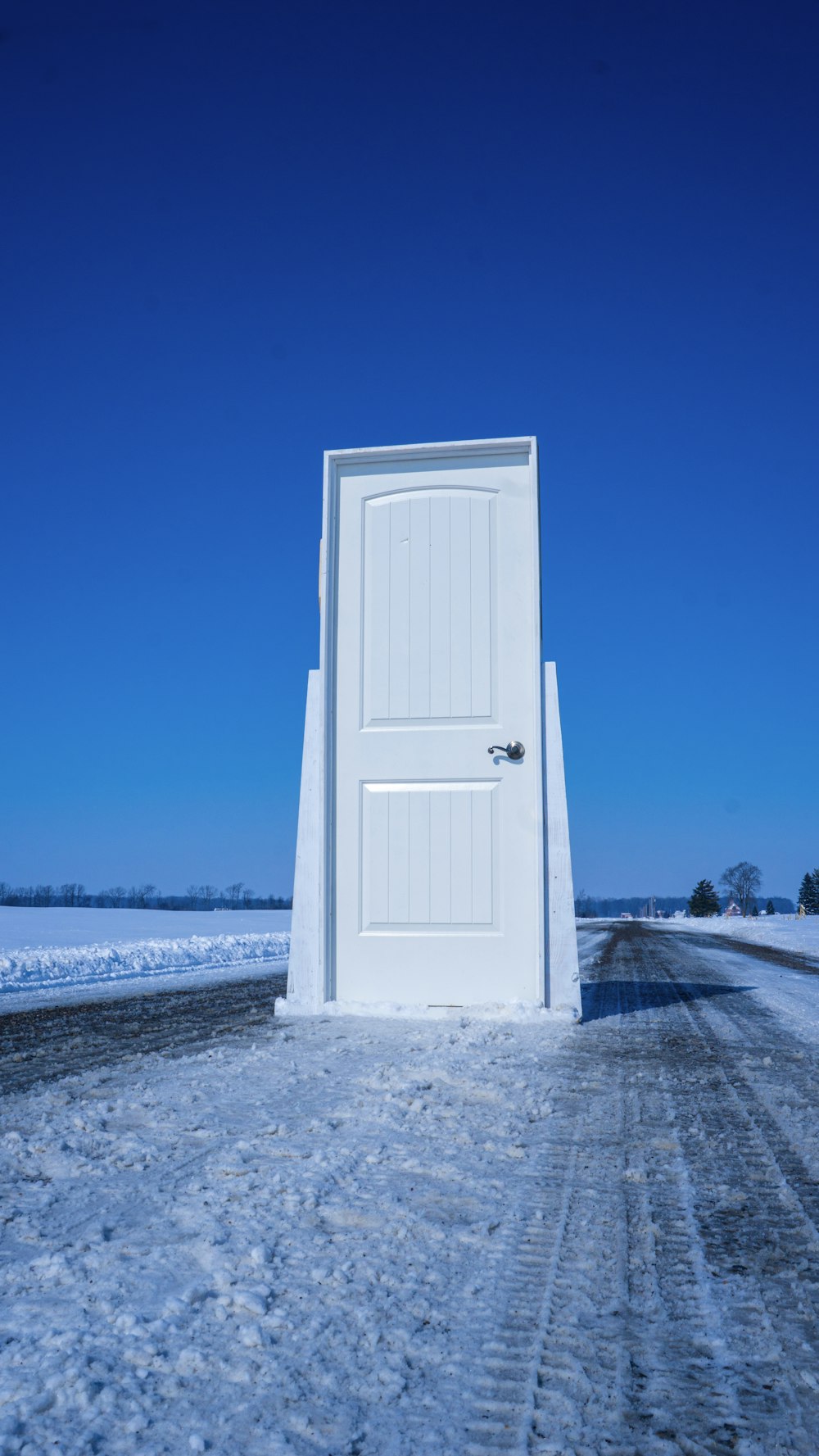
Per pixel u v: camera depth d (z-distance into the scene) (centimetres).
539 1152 339
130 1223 257
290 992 717
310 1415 168
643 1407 174
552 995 686
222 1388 176
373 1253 241
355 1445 160
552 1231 262
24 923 3000
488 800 700
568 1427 167
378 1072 453
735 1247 254
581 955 1912
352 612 732
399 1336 198
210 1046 569
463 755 705
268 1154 323
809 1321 211
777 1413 173
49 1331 195
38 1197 278
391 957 702
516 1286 226
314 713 738
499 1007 669
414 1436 163
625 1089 451
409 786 711
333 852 715
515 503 721
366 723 720
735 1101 429
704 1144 355
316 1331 199
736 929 4081
